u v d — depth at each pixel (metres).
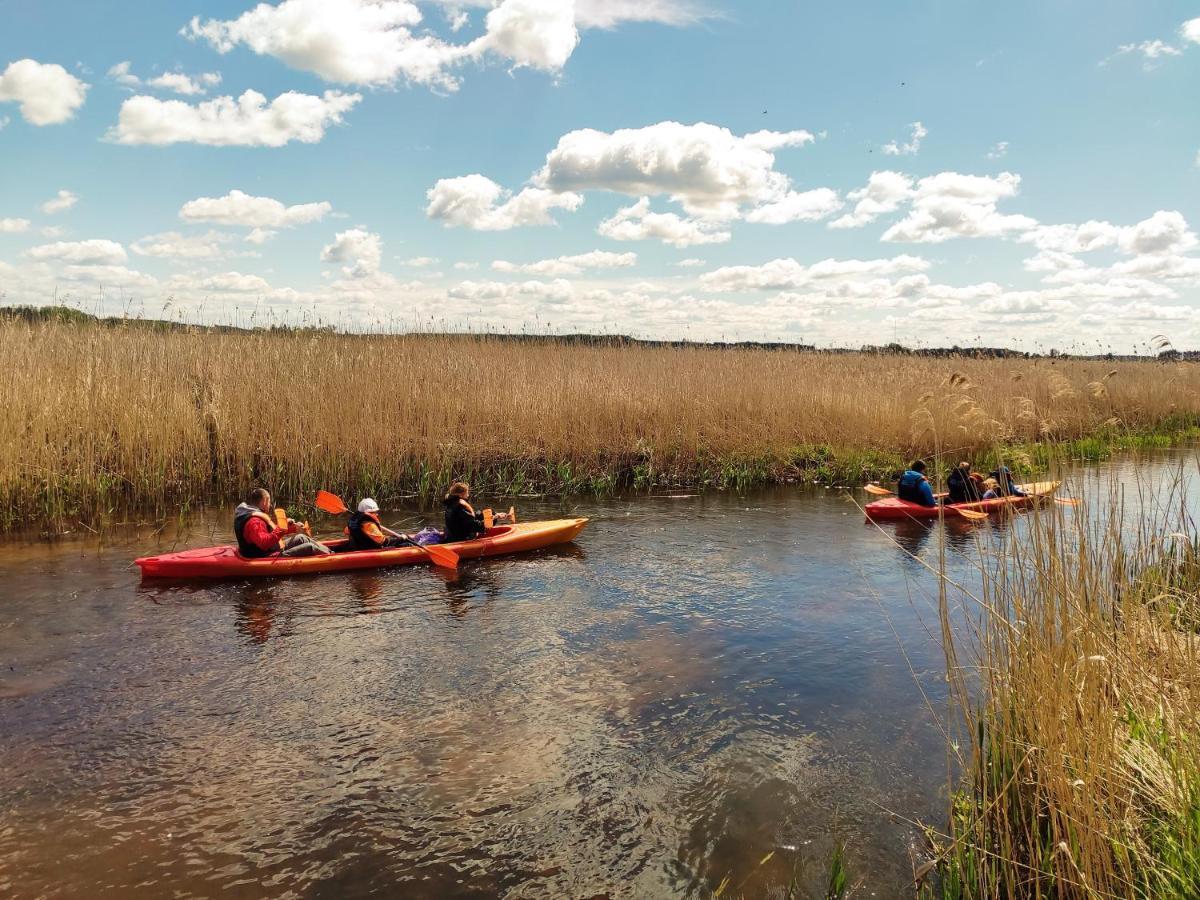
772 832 4.40
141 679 6.22
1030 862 3.48
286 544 9.31
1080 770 3.38
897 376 19.84
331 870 4.03
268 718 5.63
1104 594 4.13
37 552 9.65
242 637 7.13
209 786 4.77
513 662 6.68
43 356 12.81
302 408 13.39
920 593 8.62
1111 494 4.56
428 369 15.87
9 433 11.16
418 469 13.91
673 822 4.48
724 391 17.36
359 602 8.16
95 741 5.27
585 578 9.12
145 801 4.61
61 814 4.46
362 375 14.84
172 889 3.85
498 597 8.39
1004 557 4.52
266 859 4.10
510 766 5.05
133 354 13.82
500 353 18.50
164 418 12.51
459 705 5.88
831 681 6.34
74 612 7.66
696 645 7.10
